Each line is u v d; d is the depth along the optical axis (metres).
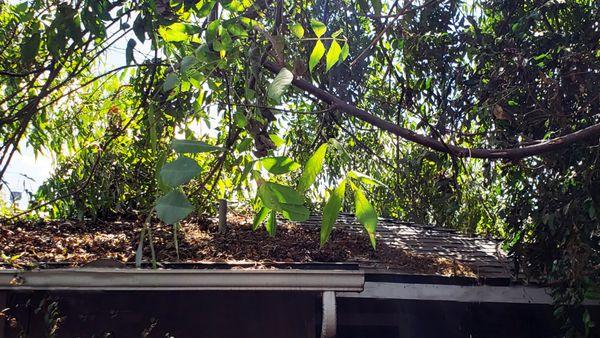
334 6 5.32
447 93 5.46
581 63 4.93
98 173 5.78
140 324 4.79
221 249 5.13
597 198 4.68
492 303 5.87
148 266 4.45
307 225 6.40
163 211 1.90
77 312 4.70
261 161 2.16
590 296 4.98
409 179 5.88
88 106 5.78
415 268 5.39
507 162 4.85
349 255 5.49
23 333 4.28
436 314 6.25
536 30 5.31
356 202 2.08
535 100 4.71
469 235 6.71
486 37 5.41
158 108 3.78
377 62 6.03
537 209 5.06
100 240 5.23
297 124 6.14
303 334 4.88
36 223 5.72
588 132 3.71
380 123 3.59
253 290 4.34
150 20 3.31
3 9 4.59
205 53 2.77
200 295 4.89
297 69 3.44
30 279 4.11
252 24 2.95
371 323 6.18
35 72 3.60
